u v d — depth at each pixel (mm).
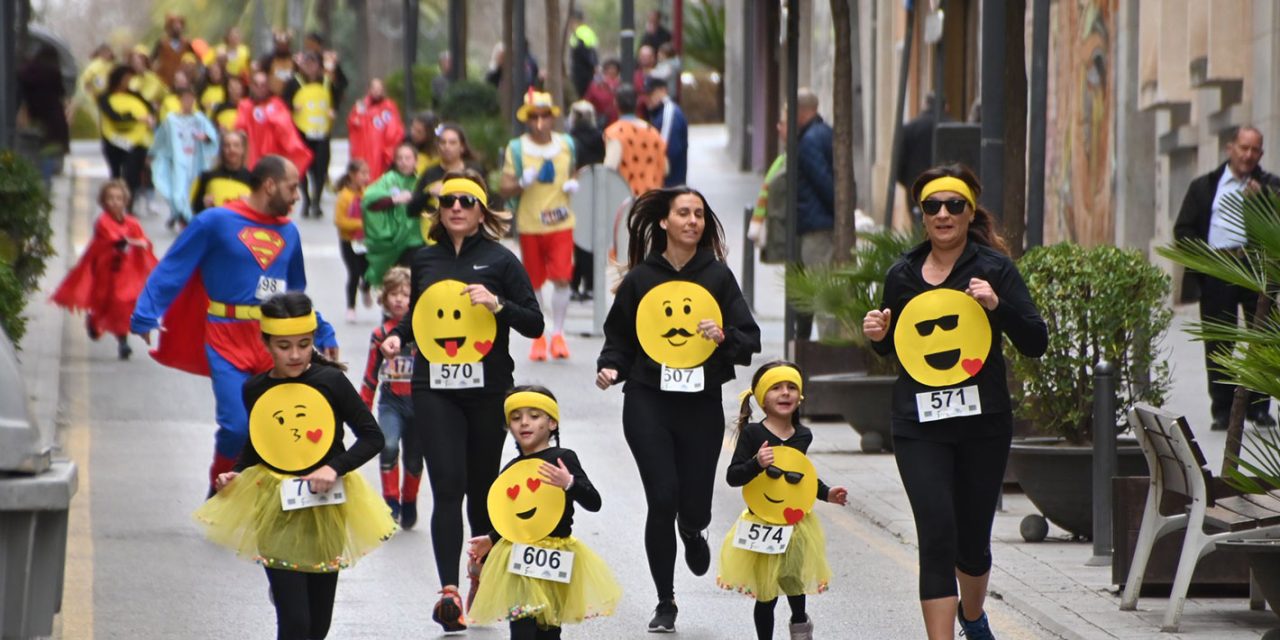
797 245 42188
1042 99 33000
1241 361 19094
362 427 18672
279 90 75250
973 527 18578
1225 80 44531
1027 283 25938
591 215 47750
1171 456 20844
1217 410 33781
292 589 18344
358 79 120312
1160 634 20281
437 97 87125
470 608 18844
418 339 21578
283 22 137750
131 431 35406
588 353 45406
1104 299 25547
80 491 29656
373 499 18906
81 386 39969
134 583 23500
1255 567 19047
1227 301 33656
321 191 75562
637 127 51562
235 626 21312
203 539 26297
